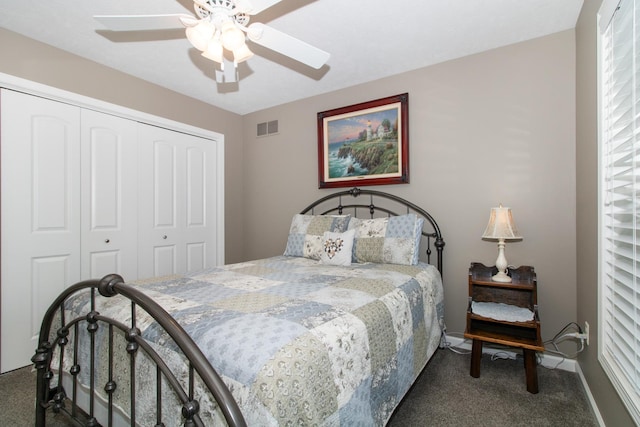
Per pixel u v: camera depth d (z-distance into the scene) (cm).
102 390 126
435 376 196
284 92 312
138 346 106
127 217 271
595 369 156
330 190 312
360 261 237
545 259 211
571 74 204
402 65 256
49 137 225
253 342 93
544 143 212
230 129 365
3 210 204
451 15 191
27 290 215
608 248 137
